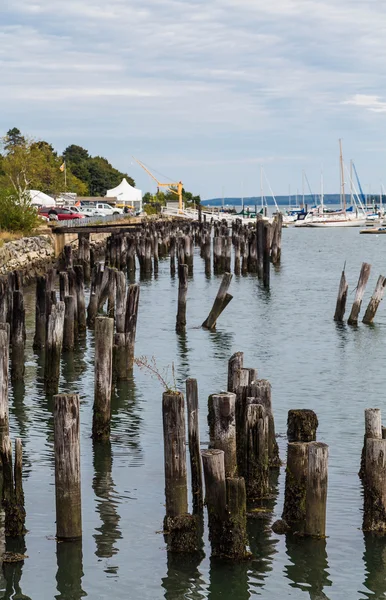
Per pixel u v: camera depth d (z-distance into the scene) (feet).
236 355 73.82
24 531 61.98
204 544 60.23
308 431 76.54
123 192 556.92
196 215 582.76
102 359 80.79
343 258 303.48
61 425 58.75
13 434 83.71
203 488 65.72
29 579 56.44
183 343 131.85
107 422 81.35
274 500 66.23
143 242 241.76
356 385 104.58
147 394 98.94
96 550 59.57
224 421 62.13
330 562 57.98
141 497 68.08
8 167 418.31
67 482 59.57
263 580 56.18
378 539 60.49
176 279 229.86
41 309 122.83
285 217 642.22
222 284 143.74
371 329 143.74
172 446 59.47
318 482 59.62
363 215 609.01
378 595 54.70
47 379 98.78
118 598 54.44
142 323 150.30
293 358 120.98
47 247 240.94
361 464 71.56
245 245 261.85
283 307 170.19
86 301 181.88
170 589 55.31
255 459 66.03
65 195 468.75
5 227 245.04
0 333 71.05
